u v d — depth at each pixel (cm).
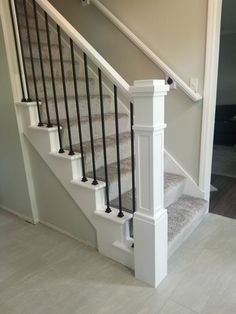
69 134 182
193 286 155
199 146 221
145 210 145
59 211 213
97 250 192
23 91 200
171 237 177
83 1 253
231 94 581
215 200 263
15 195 239
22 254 191
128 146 230
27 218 237
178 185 221
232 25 503
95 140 223
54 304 146
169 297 148
